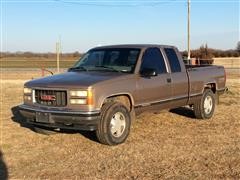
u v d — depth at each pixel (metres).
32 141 8.53
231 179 6.09
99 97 7.77
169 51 9.79
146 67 8.95
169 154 7.42
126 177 6.23
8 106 13.63
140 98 8.66
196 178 6.13
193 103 10.59
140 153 7.50
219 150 7.68
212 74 11.02
